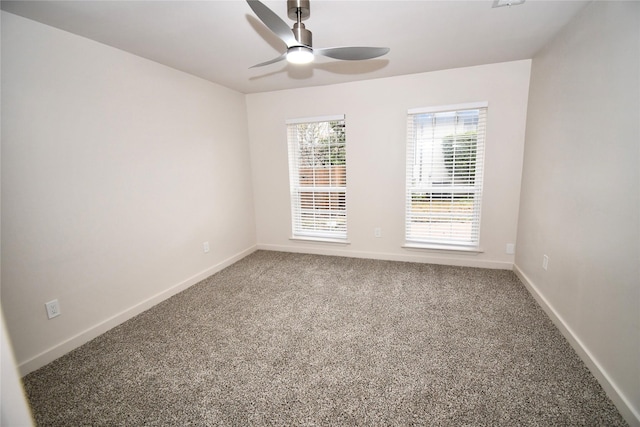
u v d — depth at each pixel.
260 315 2.45
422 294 2.73
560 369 1.71
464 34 2.20
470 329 2.15
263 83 3.39
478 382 1.64
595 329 1.66
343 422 1.42
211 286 3.06
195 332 2.23
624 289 1.42
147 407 1.55
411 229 3.56
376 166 3.53
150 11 1.75
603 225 1.60
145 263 2.60
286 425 1.42
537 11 1.87
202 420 1.46
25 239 1.80
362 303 2.60
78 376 1.79
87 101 2.10
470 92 3.02
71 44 1.99
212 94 3.32
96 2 1.63
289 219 4.06
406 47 2.44
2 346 0.44
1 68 1.67
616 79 1.51
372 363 1.82
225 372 1.79
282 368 1.81
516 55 2.69
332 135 3.67
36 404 1.59
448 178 3.29
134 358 1.95
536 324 2.18
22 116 1.76
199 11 1.77
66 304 2.03
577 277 1.87
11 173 1.73
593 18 1.73
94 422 1.47
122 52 2.33
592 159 1.72
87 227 2.13
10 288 1.75
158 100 2.66
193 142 3.08
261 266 3.61
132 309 2.48
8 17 1.69
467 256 3.36
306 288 2.95
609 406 1.46
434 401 1.52
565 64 2.08
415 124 3.30
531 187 2.71
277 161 3.96
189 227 3.07
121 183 2.36
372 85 3.36
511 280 2.96
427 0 1.71
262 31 2.05
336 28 2.07
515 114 2.92
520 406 1.47
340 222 3.88
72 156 2.02
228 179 3.63
